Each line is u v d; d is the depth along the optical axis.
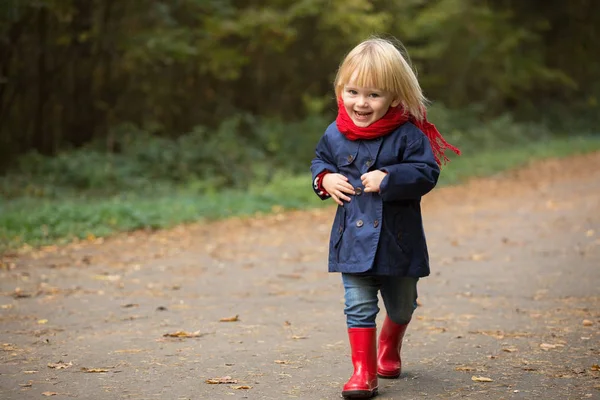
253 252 10.87
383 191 4.27
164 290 8.20
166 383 4.74
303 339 5.98
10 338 6.04
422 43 31.36
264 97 25.84
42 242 11.12
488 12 32.12
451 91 32.97
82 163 17.48
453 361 5.24
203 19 20.80
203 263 9.94
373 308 4.48
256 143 21.83
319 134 22.80
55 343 5.88
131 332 6.27
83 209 12.89
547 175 22.08
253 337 6.05
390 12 26.52
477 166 23.67
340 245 4.48
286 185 17.44
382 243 4.38
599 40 40.19
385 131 4.44
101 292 8.05
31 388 4.63
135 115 22.05
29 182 16.31
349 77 4.41
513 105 38.44
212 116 23.81
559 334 5.98
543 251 10.36
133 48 19.03
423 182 4.33
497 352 5.46
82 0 18.95
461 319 6.65
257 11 21.72
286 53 24.56
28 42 19.50
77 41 19.47
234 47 23.12
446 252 10.56
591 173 22.09
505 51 34.06
